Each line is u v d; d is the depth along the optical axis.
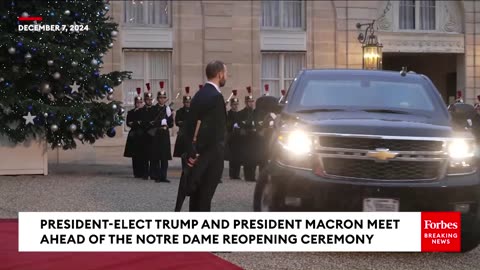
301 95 7.79
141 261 6.34
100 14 13.82
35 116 12.66
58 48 12.61
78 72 13.03
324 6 21.14
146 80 19.73
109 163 18.36
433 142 6.54
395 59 25.56
